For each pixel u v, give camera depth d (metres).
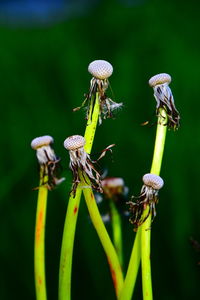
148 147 0.69
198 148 0.66
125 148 0.69
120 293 0.38
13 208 0.65
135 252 0.37
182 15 0.95
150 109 0.73
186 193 0.63
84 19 1.06
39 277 0.38
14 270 0.62
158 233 0.61
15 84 0.78
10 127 0.72
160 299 0.59
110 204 0.43
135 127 0.71
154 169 0.37
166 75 0.37
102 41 0.95
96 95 0.36
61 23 1.08
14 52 0.88
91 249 0.60
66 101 0.77
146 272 0.36
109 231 0.58
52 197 0.63
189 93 0.75
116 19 0.98
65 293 0.37
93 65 0.36
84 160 0.36
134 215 0.36
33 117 0.74
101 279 0.60
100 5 1.08
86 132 0.36
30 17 1.16
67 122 0.74
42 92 0.78
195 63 0.79
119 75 0.79
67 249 0.37
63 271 0.37
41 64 0.85
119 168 0.67
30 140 0.71
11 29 1.08
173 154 0.66
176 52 0.81
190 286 0.59
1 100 0.75
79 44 0.94
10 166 0.69
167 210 0.62
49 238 0.63
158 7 0.97
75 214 0.36
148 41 0.85
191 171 0.65
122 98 0.75
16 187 0.66
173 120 0.37
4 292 0.61
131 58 0.82
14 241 0.63
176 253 0.60
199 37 0.88
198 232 0.61
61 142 0.71
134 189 0.66
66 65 0.83
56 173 0.39
